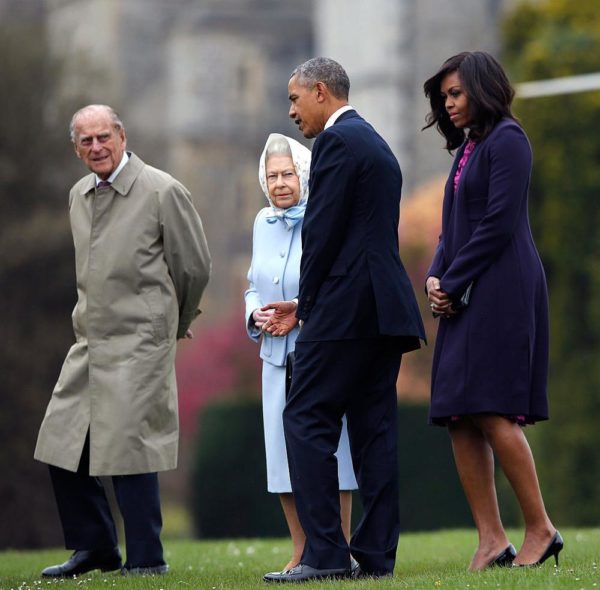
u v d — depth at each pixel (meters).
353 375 22.64
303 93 23.55
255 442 77.00
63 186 100.38
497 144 23.42
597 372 71.38
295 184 25.23
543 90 65.94
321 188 22.39
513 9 79.12
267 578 22.75
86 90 108.25
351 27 178.75
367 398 23.12
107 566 26.88
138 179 26.03
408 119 174.25
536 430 72.38
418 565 27.27
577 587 20.22
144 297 25.77
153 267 25.88
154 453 25.38
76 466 25.66
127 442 25.23
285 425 22.73
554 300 72.81
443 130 25.00
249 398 78.31
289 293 25.09
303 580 22.23
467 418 24.30
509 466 23.53
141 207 25.88
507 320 23.30
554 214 73.00
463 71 23.83
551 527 23.78
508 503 68.00
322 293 22.55
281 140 25.38
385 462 23.03
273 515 76.69
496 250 23.27
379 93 174.25
